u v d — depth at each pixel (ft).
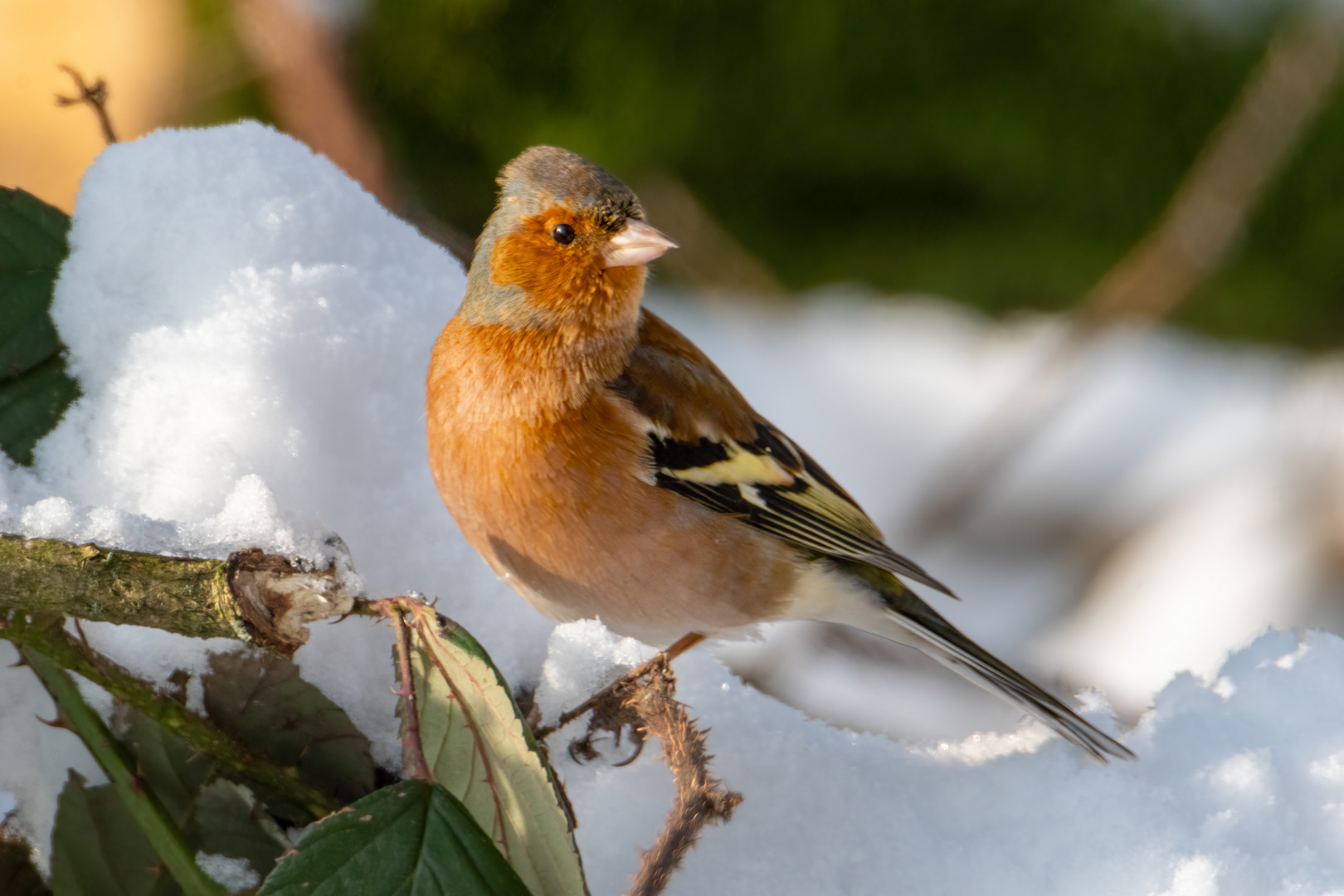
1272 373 12.28
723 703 8.16
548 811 8.02
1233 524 9.92
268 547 8.03
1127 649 9.15
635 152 12.01
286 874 7.98
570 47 11.33
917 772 8.13
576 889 8.02
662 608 8.30
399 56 10.55
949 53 12.60
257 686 8.06
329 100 9.33
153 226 8.13
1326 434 10.81
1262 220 13.07
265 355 8.11
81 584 8.01
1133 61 12.61
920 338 12.56
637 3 11.48
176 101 9.09
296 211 8.16
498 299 8.25
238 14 8.98
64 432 8.09
